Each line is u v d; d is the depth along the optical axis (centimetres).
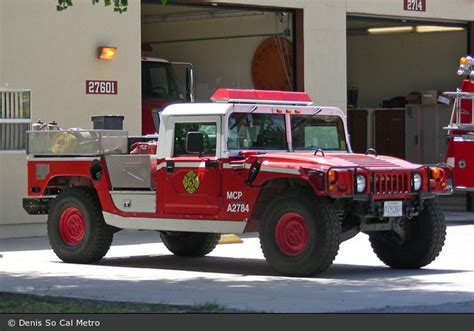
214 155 2577
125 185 2744
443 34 5362
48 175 2903
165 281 2430
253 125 2623
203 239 2966
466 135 4056
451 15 4722
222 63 4688
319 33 4256
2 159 3491
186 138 2620
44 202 2983
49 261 2912
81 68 3644
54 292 2203
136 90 3766
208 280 2441
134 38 3759
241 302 2047
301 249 2409
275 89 4384
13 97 3522
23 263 2862
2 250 3192
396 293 2178
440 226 2591
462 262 2820
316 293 2180
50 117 3578
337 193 2358
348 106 5612
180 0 3881
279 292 2202
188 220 2612
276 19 4341
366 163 2489
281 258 2438
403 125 5338
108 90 3697
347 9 4341
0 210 3491
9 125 3519
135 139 2884
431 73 5431
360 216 2448
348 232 2503
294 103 2727
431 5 4631
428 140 5238
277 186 2509
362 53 5716
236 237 3431
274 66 4400
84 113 3647
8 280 2459
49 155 2908
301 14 4219
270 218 2447
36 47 3553
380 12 4441
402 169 2491
